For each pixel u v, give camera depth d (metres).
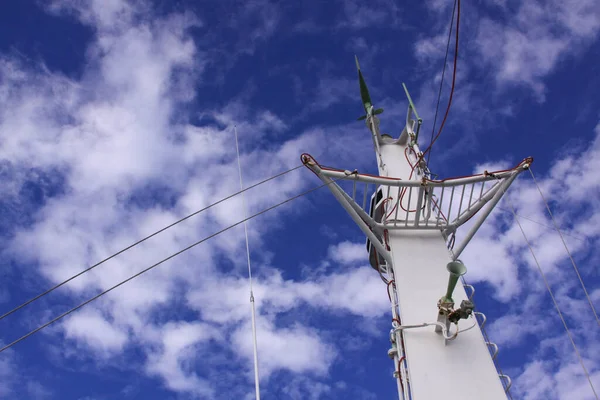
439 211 16.39
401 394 13.70
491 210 16.06
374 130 19.86
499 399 12.66
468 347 13.48
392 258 15.52
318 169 15.80
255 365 12.03
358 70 21.17
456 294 14.57
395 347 14.48
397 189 17.38
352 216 16.11
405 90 19.84
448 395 12.72
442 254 15.60
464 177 16.05
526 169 15.83
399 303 14.53
